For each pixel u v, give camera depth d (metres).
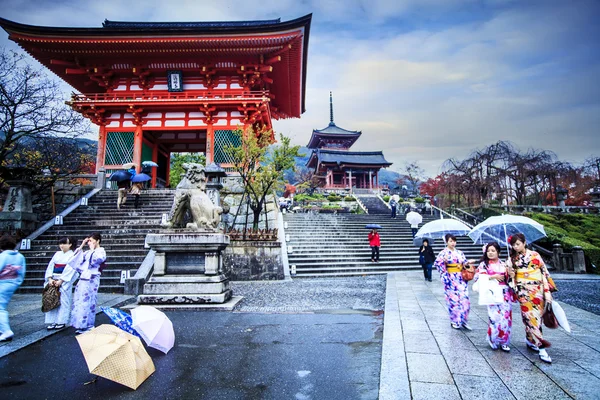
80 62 21.09
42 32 18.55
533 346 4.29
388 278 12.99
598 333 5.45
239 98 20.11
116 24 28.70
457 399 3.09
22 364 4.27
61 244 5.84
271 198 17.98
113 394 3.42
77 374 3.97
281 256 13.60
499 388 3.32
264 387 3.55
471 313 6.94
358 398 3.29
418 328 5.64
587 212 26.47
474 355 4.29
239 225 17.33
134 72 21.22
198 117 21.41
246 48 20.11
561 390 3.26
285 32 19.22
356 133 66.31
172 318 6.61
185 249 7.86
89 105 20.03
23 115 15.40
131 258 11.22
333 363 4.23
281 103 29.89
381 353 4.56
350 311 7.27
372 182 62.28
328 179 58.91
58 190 16.84
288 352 4.64
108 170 20.64
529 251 4.43
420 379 3.55
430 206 31.02
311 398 3.30
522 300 4.36
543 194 29.20
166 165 26.47
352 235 19.89
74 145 21.62
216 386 3.58
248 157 15.93
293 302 8.36
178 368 4.07
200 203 8.16
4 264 5.19
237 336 5.40
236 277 13.21
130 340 3.67
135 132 21.03
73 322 5.49
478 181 25.94
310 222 21.61
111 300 8.40
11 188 13.20
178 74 21.16
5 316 5.11
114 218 14.30
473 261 5.66
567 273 15.84
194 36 18.98
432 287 10.50
